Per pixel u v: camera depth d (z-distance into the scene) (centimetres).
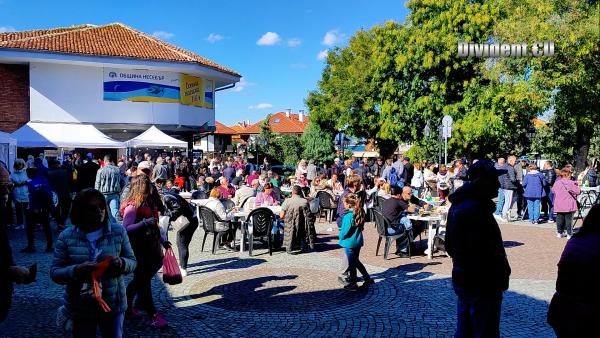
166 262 645
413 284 828
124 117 2930
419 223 1109
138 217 595
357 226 782
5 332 589
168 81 3053
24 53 2647
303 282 844
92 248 372
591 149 3534
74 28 3597
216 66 3341
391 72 3484
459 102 3109
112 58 2811
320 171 2408
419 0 3253
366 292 780
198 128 3256
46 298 734
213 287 809
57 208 1307
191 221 864
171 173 2219
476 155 3391
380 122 3588
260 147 4275
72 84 2825
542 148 3475
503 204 1702
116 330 384
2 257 339
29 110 2825
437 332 601
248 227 1079
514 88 2462
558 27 2111
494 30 2431
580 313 315
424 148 3331
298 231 1087
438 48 3098
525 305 711
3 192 353
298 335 592
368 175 2189
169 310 687
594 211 328
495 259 406
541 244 1202
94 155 2891
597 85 2255
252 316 662
